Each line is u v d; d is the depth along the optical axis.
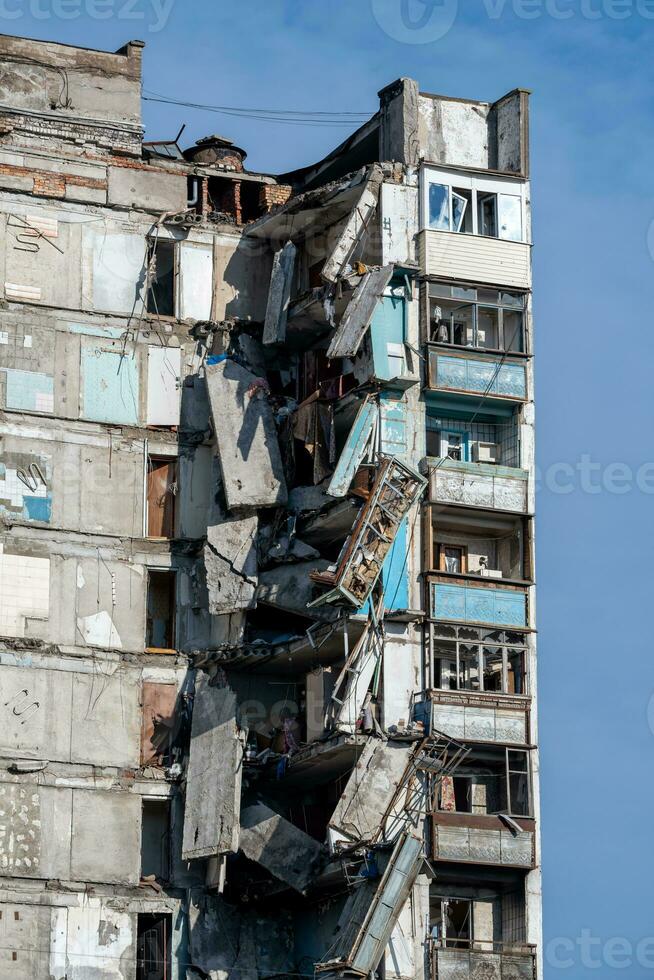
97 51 119.81
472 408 115.81
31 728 110.88
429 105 119.12
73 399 115.62
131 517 115.38
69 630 112.88
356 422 111.69
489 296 116.69
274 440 115.31
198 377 118.06
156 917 111.50
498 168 120.06
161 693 113.81
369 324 112.44
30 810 109.69
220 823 109.25
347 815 106.75
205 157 123.12
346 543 108.94
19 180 116.69
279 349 119.94
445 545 115.06
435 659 111.25
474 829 108.75
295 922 113.19
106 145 118.81
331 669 110.56
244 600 112.75
